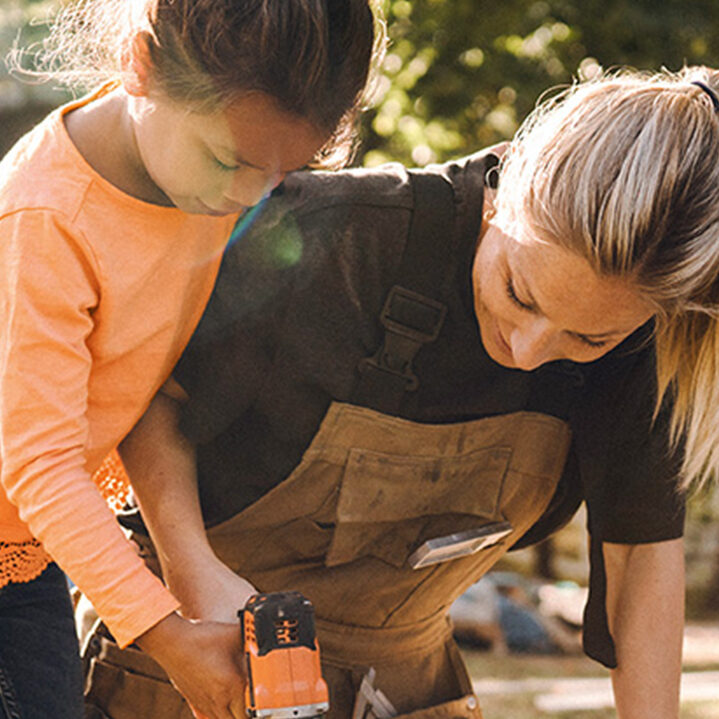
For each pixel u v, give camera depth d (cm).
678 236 184
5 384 188
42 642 215
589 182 184
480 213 212
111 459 229
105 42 205
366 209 210
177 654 189
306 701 177
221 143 181
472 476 228
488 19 892
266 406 216
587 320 193
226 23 177
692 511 1366
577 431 228
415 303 212
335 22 184
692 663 931
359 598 233
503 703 684
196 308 211
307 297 211
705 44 887
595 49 898
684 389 221
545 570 1409
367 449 218
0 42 999
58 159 195
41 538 187
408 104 915
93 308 197
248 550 230
